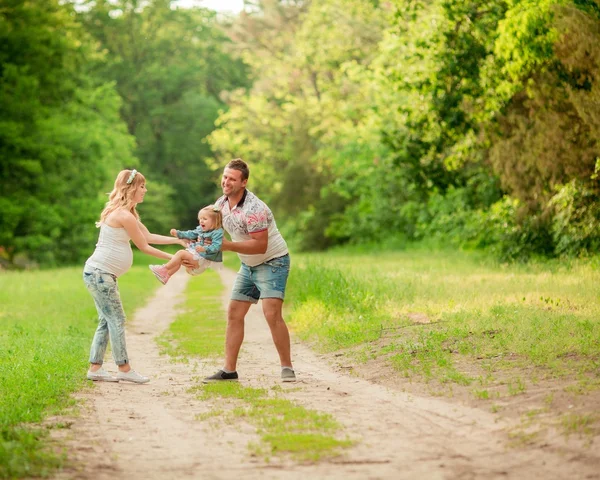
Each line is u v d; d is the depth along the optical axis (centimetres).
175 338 1638
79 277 3781
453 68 2497
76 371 1107
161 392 977
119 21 9094
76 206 5747
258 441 707
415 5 2652
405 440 700
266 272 1041
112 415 830
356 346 1311
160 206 8844
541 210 2836
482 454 648
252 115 7838
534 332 1154
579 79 2195
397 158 3019
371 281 2208
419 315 1570
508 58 2116
